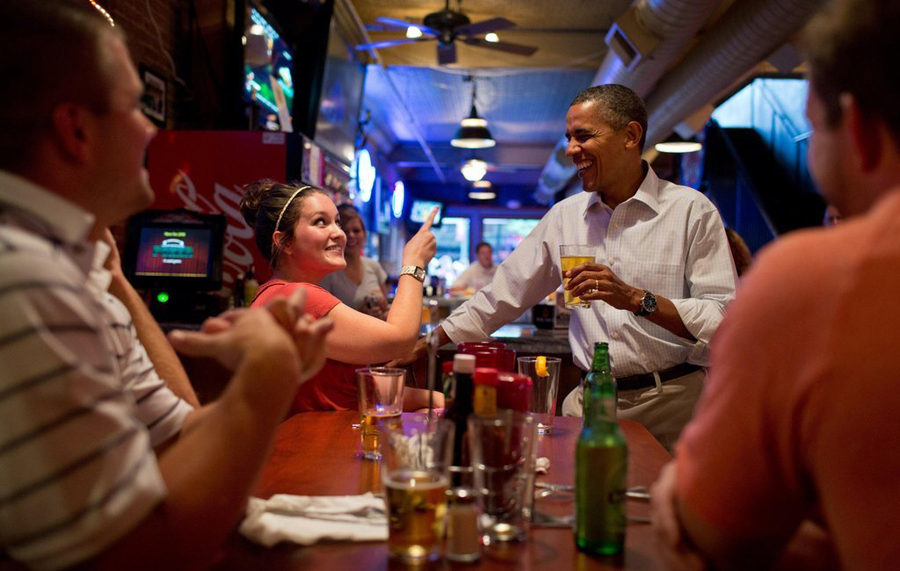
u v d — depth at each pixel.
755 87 10.17
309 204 2.21
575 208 2.47
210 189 3.92
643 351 2.24
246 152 3.91
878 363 0.69
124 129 0.85
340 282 4.45
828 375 0.71
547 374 1.75
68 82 0.79
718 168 9.98
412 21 6.76
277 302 0.97
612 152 2.25
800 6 4.43
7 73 0.77
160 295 3.51
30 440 0.70
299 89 5.19
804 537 0.91
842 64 0.73
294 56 5.18
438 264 16.84
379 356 2.03
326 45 5.17
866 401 0.70
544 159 13.77
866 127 0.74
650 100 7.96
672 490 0.86
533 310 4.66
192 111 4.30
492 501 1.06
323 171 4.50
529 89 9.59
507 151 13.79
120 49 0.86
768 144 9.69
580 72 8.63
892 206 0.72
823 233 0.76
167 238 3.53
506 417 1.06
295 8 5.14
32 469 0.70
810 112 0.81
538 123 11.84
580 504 1.02
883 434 0.70
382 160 13.20
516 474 1.06
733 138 9.90
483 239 17.75
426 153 13.75
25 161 0.79
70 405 0.71
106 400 0.75
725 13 5.87
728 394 0.78
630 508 1.21
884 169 0.74
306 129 5.17
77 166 0.82
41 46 0.78
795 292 0.74
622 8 6.45
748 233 9.32
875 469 0.70
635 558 1.00
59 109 0.79
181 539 0.79
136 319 1.29
